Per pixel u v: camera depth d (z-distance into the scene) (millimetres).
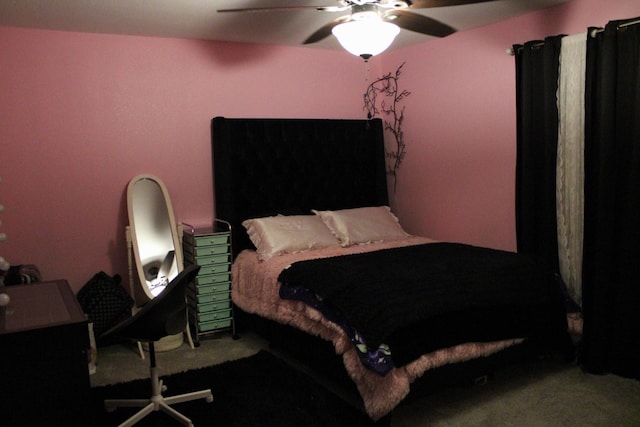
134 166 3869
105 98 3734
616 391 2855
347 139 4531
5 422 1906
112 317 3553
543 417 2592
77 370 2002
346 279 2730
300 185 4344
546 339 2965
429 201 4477
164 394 2883
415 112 4531
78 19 3303
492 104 3838
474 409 2689
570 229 3270
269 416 2635
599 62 2957
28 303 2342
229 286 3875
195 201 4129
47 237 3621
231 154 4031
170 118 3967
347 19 2721
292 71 4426
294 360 3441
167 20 3391
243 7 3117
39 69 3514
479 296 2701
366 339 2395
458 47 4059
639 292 2896
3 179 3459
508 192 3799
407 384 2375
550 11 3373
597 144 2994
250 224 3891
